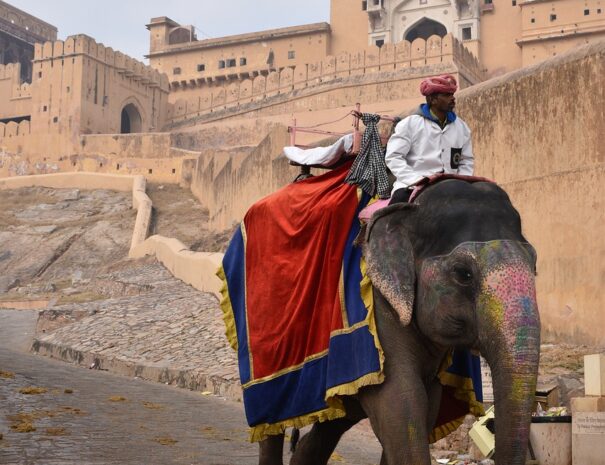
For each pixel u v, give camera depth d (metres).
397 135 3.86
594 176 12.25
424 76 49.53
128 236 39.91
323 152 4.43
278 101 55.22
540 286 12.89
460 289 3.15
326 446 4.52
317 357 3.86
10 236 41.75
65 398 10.06
